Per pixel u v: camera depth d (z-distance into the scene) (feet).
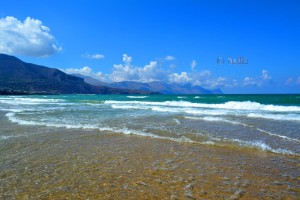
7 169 22.36
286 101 136.87
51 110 84.69
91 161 24.70
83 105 119.24
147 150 29.04
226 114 68.74
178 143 32.71
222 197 16.46
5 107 103.91
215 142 32.91
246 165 23.29
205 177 20.15
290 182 19.08
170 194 16.94
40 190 17.74
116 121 54.34
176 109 89.71
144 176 20.40
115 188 18.01
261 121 52.65
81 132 41.04
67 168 22.52
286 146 30.42
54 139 35.47
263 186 18.30
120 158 25.68
